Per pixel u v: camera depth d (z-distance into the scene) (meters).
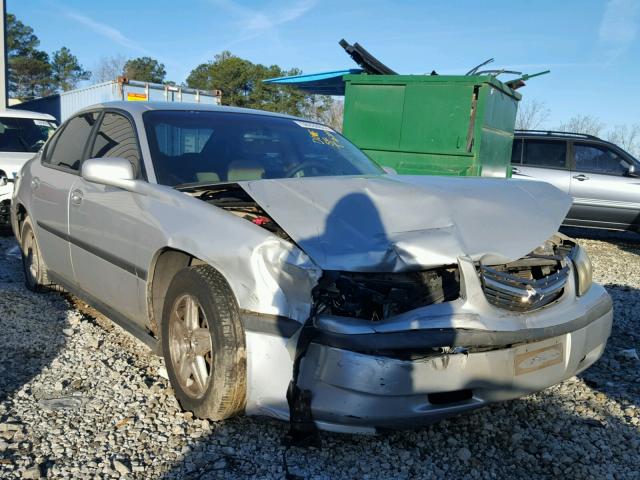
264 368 2.71
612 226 10.65
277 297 2.71
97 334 4.30
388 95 8.18
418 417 2.59
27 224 5.27
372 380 2.48
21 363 3.72
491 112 7.98
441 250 2.75
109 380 3.53
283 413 2.70
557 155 10.92
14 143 9.06
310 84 12.22
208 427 2.99
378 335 2.52
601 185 10.54
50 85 65.88
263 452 2.82
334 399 2.55
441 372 2.58
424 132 8.01
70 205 4.30
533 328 2.80
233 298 2.87
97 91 17.28
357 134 8.41
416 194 3.12
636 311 5.77
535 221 3.13
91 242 4.01
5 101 21.47
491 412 3.39
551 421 3.33
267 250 2.77
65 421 3.04
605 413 3.46
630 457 2.99
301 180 3.28
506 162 9.05
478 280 2.72
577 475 2.81
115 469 2.64
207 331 3.00
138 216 3.48
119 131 4.14
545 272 3.17
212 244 2.95
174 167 3.74
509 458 2.94
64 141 4.98
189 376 3.14
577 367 3.16
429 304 2.71
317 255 2.68
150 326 3.48
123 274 3.67
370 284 2.71
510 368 2.75
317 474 2.67
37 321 4.48
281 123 4.52
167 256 3.36
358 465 2.76
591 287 3.43
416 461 2.85
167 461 2.73
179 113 4.18
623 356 4.40
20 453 2.73
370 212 2.94
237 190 3.53
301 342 2.61
